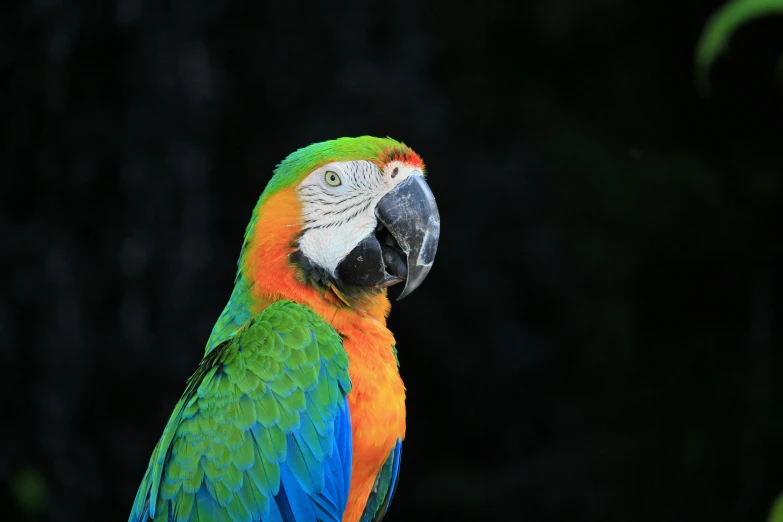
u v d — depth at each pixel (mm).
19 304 16062
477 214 17281
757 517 15797
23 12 15680
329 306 6297
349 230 6355
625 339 17141
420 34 17312
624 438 16719
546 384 17531
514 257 17359
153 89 16125
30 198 16234
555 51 17547
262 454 5844
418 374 17875
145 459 16156
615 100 17500
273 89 16734
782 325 16781
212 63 16438
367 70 16906
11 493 15516
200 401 6012
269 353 5945
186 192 16344
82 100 16125
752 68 16953
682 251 16859
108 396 16328
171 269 16359
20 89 15883
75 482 15922
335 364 5996
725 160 17109
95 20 15820
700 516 16031
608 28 17219
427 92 17234
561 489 16656
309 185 6367
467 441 17938
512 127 17516
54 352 16062
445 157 17156
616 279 17125
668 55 17359
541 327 17625
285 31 16750
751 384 16500
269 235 6316
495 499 16891
